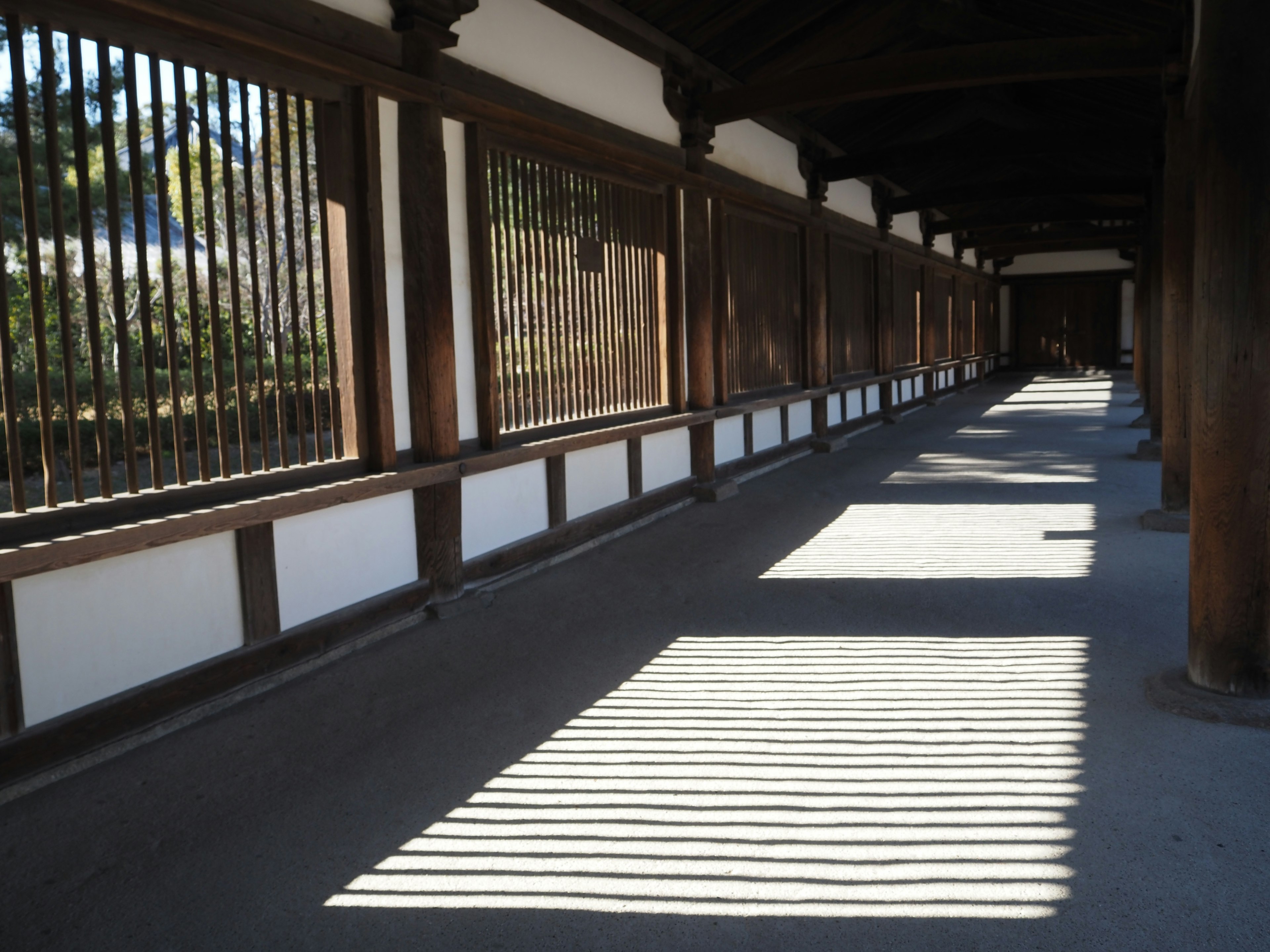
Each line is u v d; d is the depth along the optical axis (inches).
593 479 229.3
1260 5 106.3
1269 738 110.2
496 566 190.9
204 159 127.9
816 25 282.8
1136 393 662.5
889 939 76.9
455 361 173.0
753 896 83.6
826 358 394.0
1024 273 914.7
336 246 152.4
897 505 271.3
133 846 94.6
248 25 124.8
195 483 129.0
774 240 350.9
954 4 291.4
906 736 116.8
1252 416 112.7
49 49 106.3
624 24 229.8
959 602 173.3
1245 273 109.9
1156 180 327.9
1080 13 267.1
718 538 234.1
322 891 86.2
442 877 88.0
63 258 110.3
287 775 109.8
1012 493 285.9
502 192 191.2
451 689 136.9
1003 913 79.8
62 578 110.7
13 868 90.8
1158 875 84.4
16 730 105.7
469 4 167.8
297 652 143.2
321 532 149.2
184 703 125.4
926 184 564.7
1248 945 74.5
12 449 106.3
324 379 280.8
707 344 280.1
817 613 169.6
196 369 128.9
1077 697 126.7
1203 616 119.2
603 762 112.0
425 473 162.6
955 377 706.8
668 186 258.2
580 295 222.7
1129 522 237.3
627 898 83.8
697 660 146.9
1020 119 430.6
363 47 149.1
